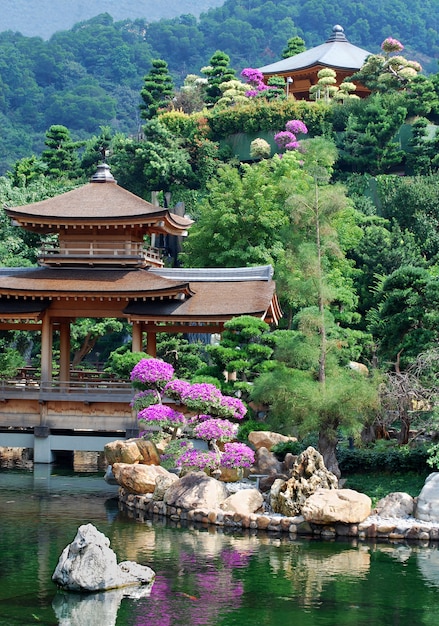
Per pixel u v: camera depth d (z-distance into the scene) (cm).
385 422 4494
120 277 5447
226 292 5378
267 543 3500
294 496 3766
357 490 4019
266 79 12288
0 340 7038
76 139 19525
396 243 7519
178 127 10706
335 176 9662
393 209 8469
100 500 4322
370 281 7181
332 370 4228
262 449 4419
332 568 3191
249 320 4831
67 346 5831
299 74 12012
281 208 7338
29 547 3428
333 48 12331
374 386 4078
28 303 5362
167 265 8606
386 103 10044
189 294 5284
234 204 7425
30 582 3036
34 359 7500
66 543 3484
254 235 7331
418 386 4138
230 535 3619
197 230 7519
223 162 10244
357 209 8500
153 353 5675
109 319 7169
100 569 2966
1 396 5297
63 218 5422
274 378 4119
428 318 4572
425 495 3694
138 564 3167
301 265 4359
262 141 9894
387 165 9619
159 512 3975
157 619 2716
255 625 2667
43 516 3950
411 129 9825
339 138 10050
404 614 2766
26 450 6038
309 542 3519
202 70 12081
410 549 3438
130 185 10031
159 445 4541
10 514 3984
